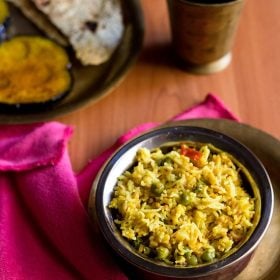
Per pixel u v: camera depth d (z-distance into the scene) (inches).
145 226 17.6
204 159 19.2
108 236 17.4
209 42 23.8
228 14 22.6
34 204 20.5
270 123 23.4
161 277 16.7
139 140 19.6
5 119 23.4
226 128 21.6
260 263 18.6
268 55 25.8
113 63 25.3
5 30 26.8
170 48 26.3
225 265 16.6
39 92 24.1
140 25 26.5
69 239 19.5
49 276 19.2
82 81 25.0
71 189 20.6
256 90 24.6
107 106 24.5
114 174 19.0
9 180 21.4
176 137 19.9
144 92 24.9
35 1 27.0
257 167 18.7
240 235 17.6
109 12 26.8
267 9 27.7
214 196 18.2
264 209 17.8
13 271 19.2
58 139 22.1
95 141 23.4
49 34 26.6
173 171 19.0
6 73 25.0
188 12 22.6
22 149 22.0
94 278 18.7
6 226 20.3
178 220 17.7
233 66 25.5
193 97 24.6
